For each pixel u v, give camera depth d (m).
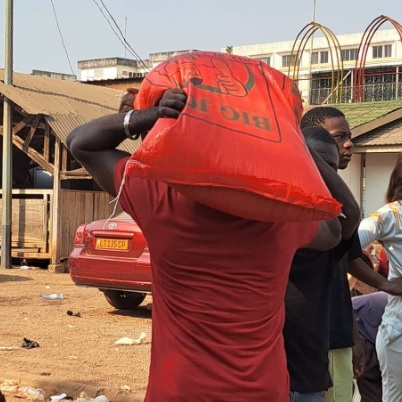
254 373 2.24
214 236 2.20
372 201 15.41
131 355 6.99
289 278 2.89
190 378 2.23
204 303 2.23
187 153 2.00
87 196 15.45
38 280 13.04
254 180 2.01
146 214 2.28
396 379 3.71
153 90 2.25
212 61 2.26
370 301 4.17
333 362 3.25
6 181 15.04
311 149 2.73
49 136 15.09
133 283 8.37
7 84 15.15
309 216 2.12
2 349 7.06
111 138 2.42
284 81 2.34
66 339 7.66
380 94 30.33
